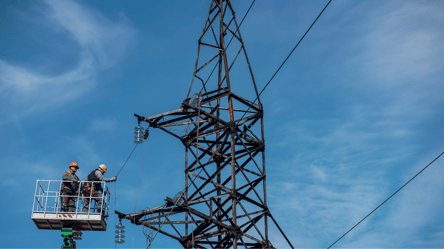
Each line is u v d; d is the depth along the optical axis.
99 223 21.94
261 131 26.56
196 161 25.41
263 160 26.08
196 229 25.03
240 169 25.31
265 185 25.58
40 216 21.50
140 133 24.77
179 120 25.66
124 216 24.28
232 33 27.45
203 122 26.34
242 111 27.09
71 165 22.44
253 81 27.19
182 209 24.67
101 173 22.80
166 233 24.92
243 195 24.69
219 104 27.12
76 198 22.23
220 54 27.38
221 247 25.41
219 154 27.06
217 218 26.25
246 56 27.34
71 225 21.81
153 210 24.69
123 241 24.05
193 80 25.81
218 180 27.30
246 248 24.30
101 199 22.30
